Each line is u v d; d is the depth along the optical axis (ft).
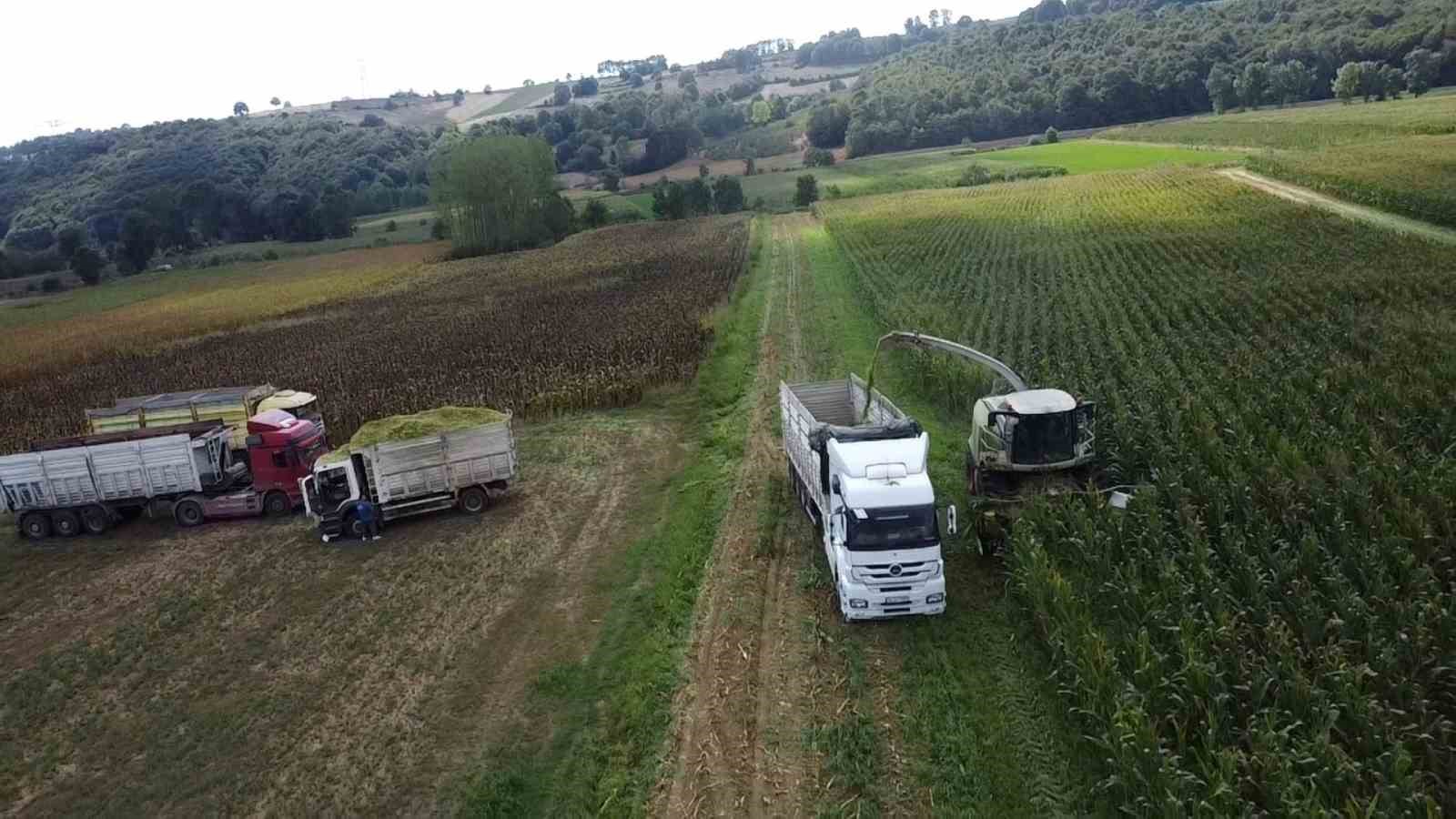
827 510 66.13
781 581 67.31
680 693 54.19
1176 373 96.89
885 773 45.34
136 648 65.77
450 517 87.15
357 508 82.43
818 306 175.94
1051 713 48.26
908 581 57.52
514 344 163.22
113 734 55.21
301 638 65.16
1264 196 241.55
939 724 48.47
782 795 44.78
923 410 103.96
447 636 63.41
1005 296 158.10
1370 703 40.32
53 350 217.56
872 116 584.40
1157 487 66.13
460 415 89.81
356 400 129.70
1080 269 179.32
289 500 93.20
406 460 83.87
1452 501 57.77
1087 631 48.73
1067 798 42.34
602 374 128.47
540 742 50.49
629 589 68.13
